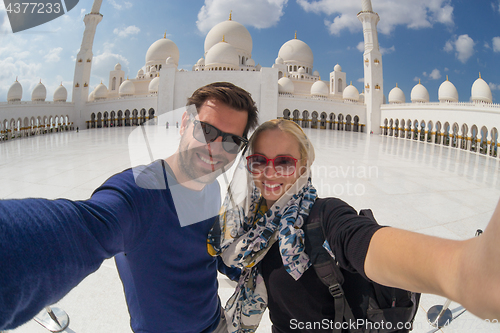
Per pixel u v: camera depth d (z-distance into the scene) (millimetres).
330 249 1186
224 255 1521
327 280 1228
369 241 903
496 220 499
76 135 29453
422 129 37719
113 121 48375
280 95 42844
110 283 3459
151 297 1220
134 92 50750
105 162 11727
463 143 28984
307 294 1327
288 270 1271
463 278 540
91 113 46531
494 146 23953
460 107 26906
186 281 1295
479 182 10359
